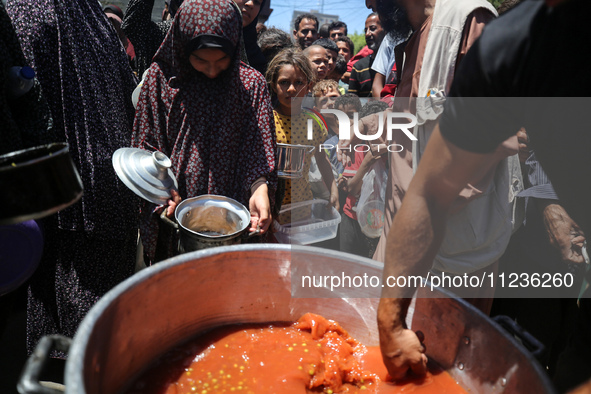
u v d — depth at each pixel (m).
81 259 1.85
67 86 1.74
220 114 1.91
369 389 1.11
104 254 1.90
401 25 1.95
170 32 1.83
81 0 1.86
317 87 2.71
